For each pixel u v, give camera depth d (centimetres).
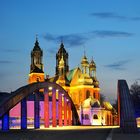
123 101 6456
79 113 18462
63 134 5678
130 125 5872
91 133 5812
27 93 8538
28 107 13525
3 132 6631
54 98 10356
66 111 12038
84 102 18850
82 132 6272
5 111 7706
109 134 5359
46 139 4525
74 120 12875
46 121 9569
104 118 18662
